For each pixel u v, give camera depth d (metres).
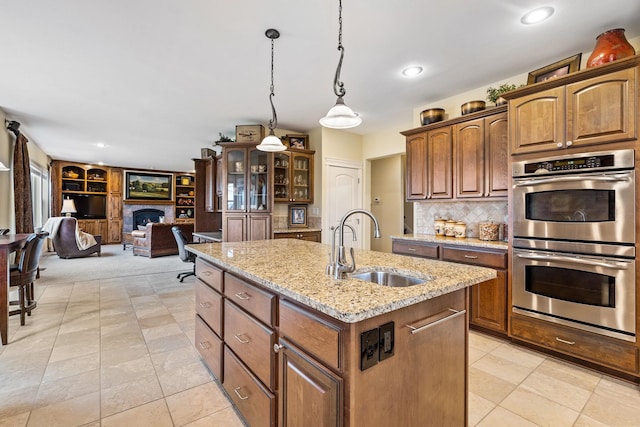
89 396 1.88
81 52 2.68
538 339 2.37
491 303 2.68
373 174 6.61
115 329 2.93
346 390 0.99
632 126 1.93
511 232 2.52
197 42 2.52
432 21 2.24
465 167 3.14
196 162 6.32
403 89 3.49
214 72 3.08
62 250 6.88
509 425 1.64
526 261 2.42
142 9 2.10
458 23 2.26
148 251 7.17
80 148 6.90
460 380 1.41
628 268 1.94
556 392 1.92
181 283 4.72
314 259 1.90
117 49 2.63
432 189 3.46
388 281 1.67
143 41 2.51
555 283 2.27
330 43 2.54
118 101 3.90
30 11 2.11
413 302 1.11
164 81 3.29
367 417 1.02
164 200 10.60
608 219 2.01
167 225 7.46
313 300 1.07
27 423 1.64
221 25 2.29
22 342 2.63
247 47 2.60
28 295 3.34
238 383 1.67
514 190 2.49
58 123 4.87
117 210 9.83
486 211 3.29
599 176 2.03
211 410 1.77
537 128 2.35
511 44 2.56
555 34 2.40
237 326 1.69
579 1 2.01
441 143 3.37
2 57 2.77
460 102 3.64
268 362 1.38
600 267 2.04
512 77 3.17
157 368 2.22
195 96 3.73
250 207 4.78
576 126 2.16
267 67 2.96
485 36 2.44
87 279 4.95
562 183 2.20
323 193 5.02
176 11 2.12
